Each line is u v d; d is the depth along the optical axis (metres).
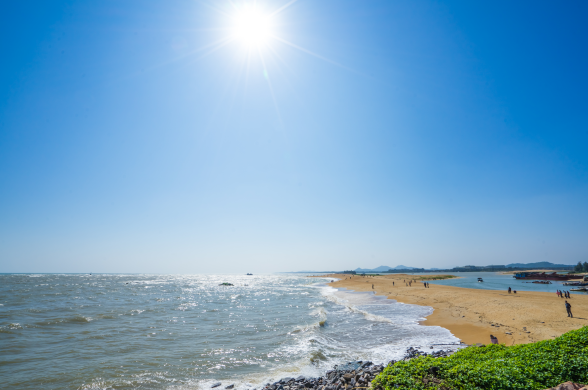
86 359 16.23
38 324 24.72
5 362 15.57
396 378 9.20
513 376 7.95
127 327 24.45
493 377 7.98
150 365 15.55
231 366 15.66
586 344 9.43
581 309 26.66
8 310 32.94
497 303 32.28
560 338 10.42
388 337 21.08
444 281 98.44
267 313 33.16
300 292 66.62
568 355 8.76
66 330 23.03
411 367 9.78
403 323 25.69
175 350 18.28
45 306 37.16
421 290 55.88
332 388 12.17
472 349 11.73
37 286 75.94
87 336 21.17
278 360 16.67
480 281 89.81
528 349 10.29
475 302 34.50
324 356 17.20
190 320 28.27
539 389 7.31
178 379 13.84
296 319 28.92
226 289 78.06
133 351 17.88
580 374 7.66
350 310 34.59
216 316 30.91
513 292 46.16
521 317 23.61
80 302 42.34
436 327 23.45
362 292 61.50
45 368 14.82
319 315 30.38
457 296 42.03
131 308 36.03
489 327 21.48
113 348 18.38
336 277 188.88
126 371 14.62
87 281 114.94
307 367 15.38
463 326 22.86
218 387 12.96
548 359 8.80
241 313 33.16
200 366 15.59
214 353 17.83
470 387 8.02
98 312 31.95
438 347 17.78
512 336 18.31
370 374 13.29
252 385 13.16
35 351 17.55
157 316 30.30
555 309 26.72
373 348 18.52
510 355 10.05
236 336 22.05
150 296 53.84
